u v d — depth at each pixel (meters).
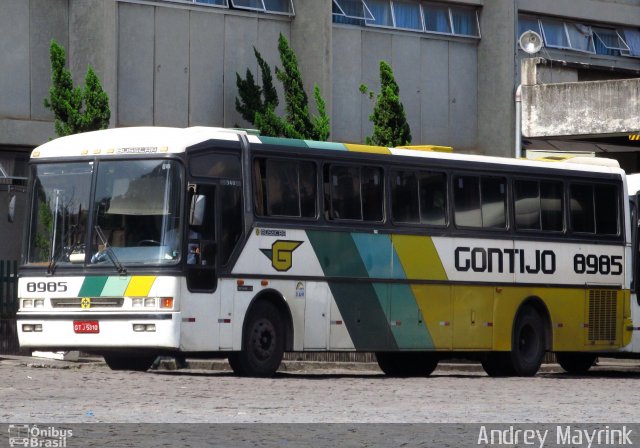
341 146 30.02
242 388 24.52
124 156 27.58
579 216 35.19
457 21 59.56
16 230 46.16
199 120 50.09
